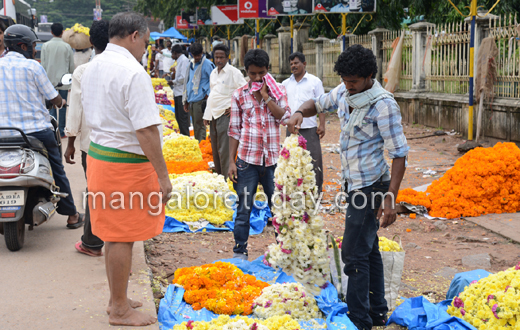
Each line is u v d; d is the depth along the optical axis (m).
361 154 3.24
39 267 4.30
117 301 3.32
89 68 3.24
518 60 9.71
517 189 6.30
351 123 3.21
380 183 3.28
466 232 5.77
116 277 3.27
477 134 10.20
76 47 11.31
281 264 3.80
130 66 3.10
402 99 14.31
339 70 3.07
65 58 10.47
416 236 5.69
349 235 3.32
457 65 11.73
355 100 3.16
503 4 14.20
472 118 9.97
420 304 3.67
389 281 3.78
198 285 3.83
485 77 10.14
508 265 4.78
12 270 4.23
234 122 4.77
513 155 6.41
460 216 6.23
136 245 4.90
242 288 3.86
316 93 6.59
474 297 3.38
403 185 7.84
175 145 8.26
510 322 3.16
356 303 3.37
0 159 4.53
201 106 9.20
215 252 5.19
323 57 18.95
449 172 6.69
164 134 9.98
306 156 3.70
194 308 3.66
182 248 5.28
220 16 21.67
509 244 5.33
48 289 3.85
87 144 4.68
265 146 4.70
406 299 3.73
